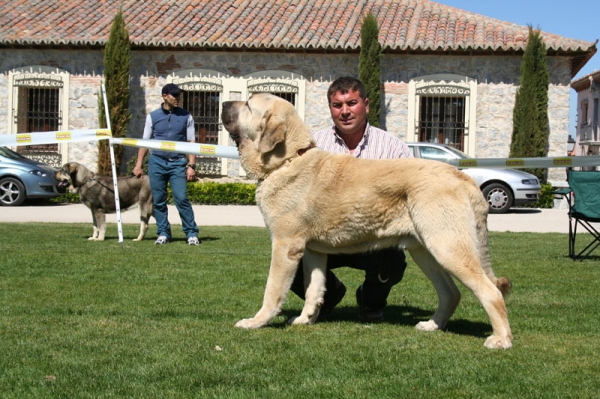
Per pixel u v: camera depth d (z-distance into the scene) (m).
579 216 8.96
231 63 21.14
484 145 20.42
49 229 12.17
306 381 3.54
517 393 3.39
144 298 5.88
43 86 21.48
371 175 4.60
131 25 21.91
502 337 4.28
